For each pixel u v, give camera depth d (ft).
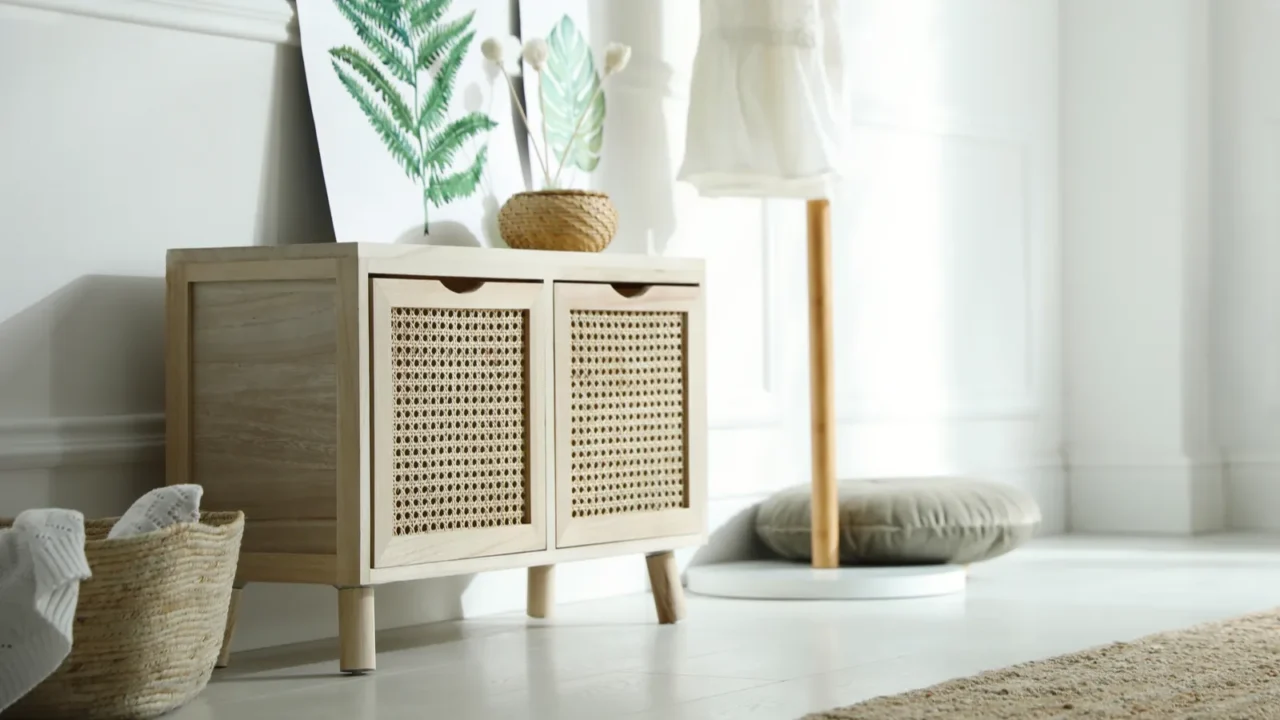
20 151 7.28
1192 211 14.24
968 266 13.61
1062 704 6.07
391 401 7.35
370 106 8.67
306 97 8.46
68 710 6.10
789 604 9.72
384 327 7.30
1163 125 14.24
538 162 9.77
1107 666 6.92
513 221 8.89
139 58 7.73
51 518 5.78
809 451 11.99
